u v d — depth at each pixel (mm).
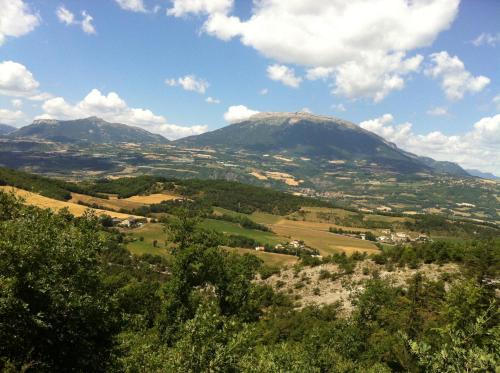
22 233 17156
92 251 20109
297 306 78250
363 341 42000
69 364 18297
